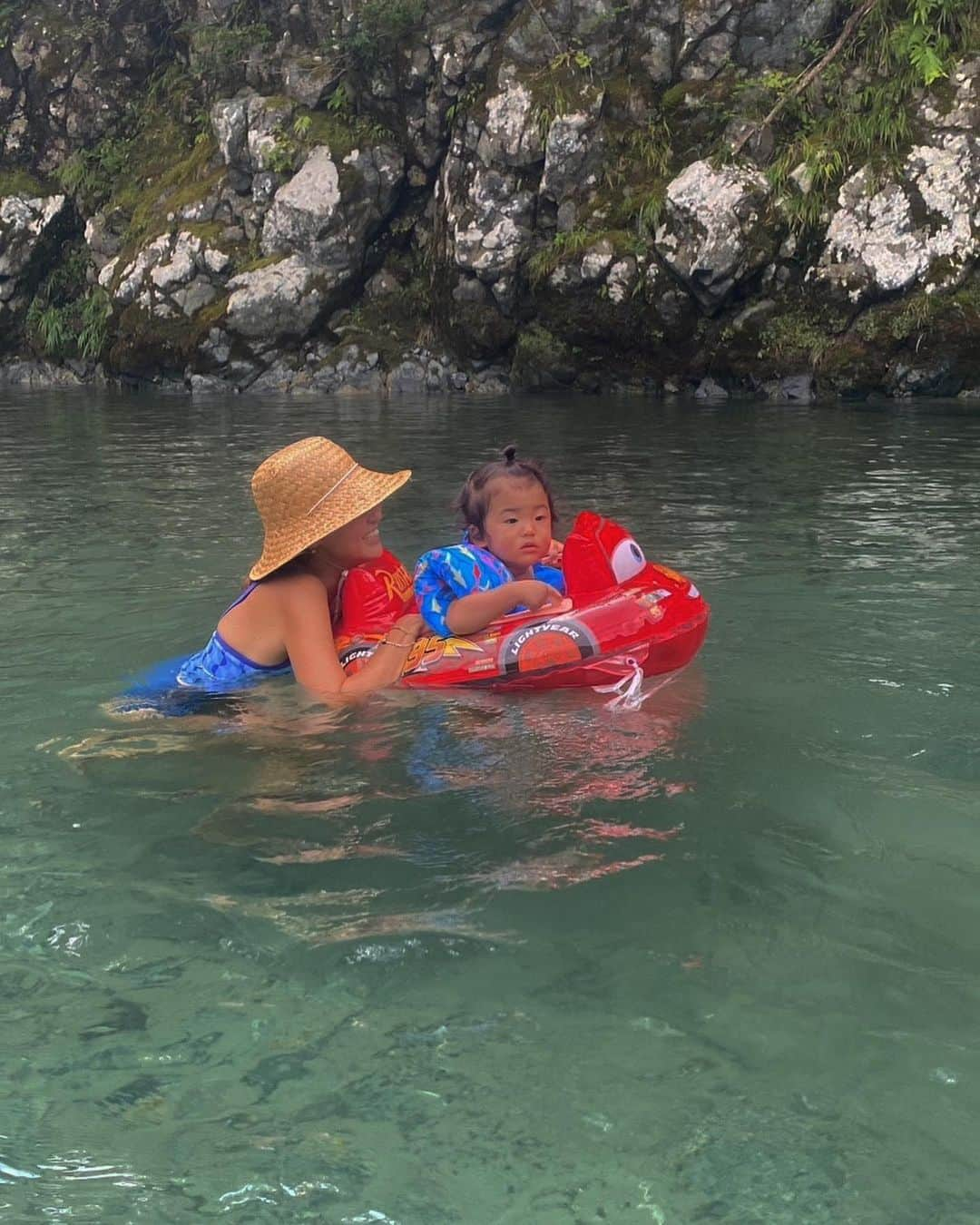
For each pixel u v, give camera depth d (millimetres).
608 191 14375
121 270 16922
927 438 9359
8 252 18250
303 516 3121
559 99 14297
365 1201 1292
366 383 15742
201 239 16266
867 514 5914
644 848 2143
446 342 15727
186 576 4582
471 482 3402
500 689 3037
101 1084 1488
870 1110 1423
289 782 2477
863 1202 1278
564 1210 1272
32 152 18984
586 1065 1514
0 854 2166
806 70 13969
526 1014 1632
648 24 14367
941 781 2443
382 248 16281
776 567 4621
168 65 18609
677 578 3275
